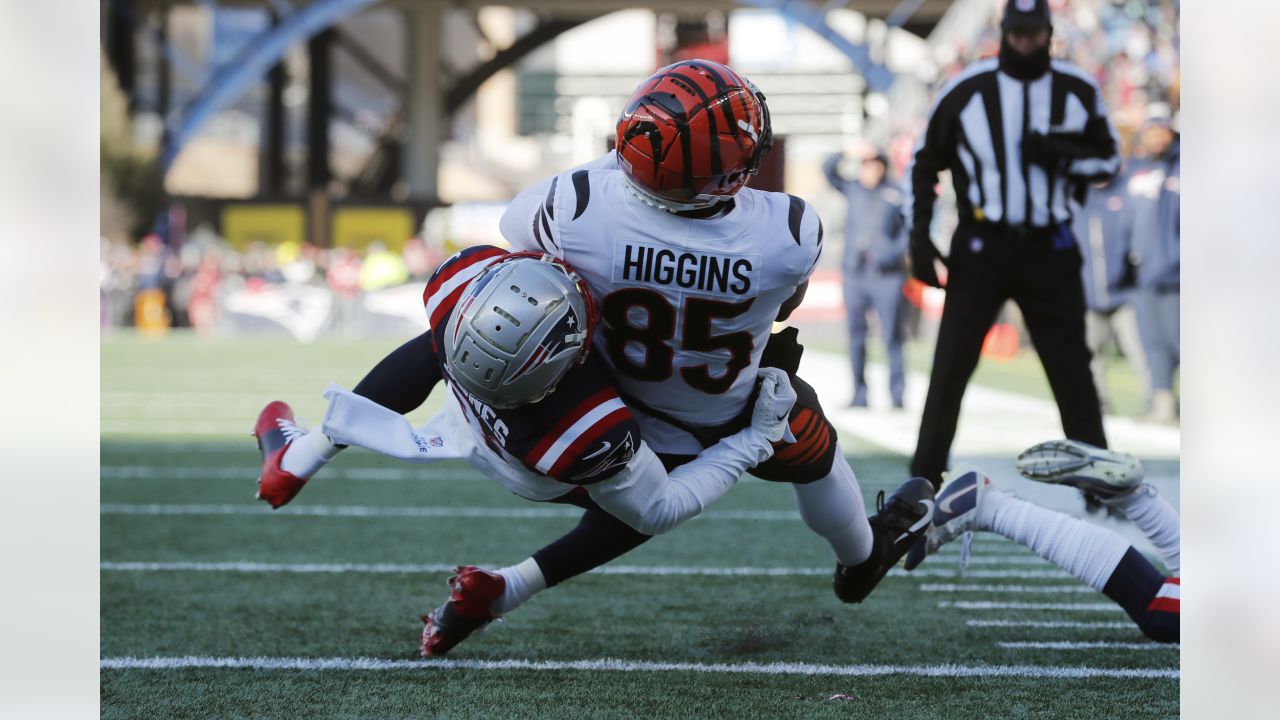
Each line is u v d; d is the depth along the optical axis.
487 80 133.75
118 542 16.53
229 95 107.62
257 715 9.61
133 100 119.81
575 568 10.73
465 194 161.88
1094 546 11.52
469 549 16.31
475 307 8.55
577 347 8.65
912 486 11.78
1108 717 9.66
